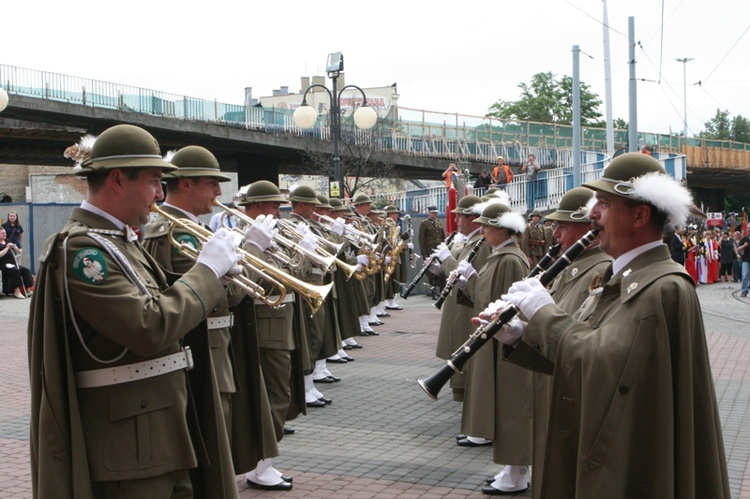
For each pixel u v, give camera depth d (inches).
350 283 464.4
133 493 147.2
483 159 1439.5
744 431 310.7
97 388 147.0
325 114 1304.1
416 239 929.5
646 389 131.2
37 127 1027.3
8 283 819.4
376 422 329.7
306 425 325.1
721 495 133.7
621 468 130.5
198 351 164.4
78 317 145.6
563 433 140.6
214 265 156.2
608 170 143.9
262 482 245.4
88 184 153.3
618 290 140.2
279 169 1542.8
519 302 147.0
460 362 151.3
